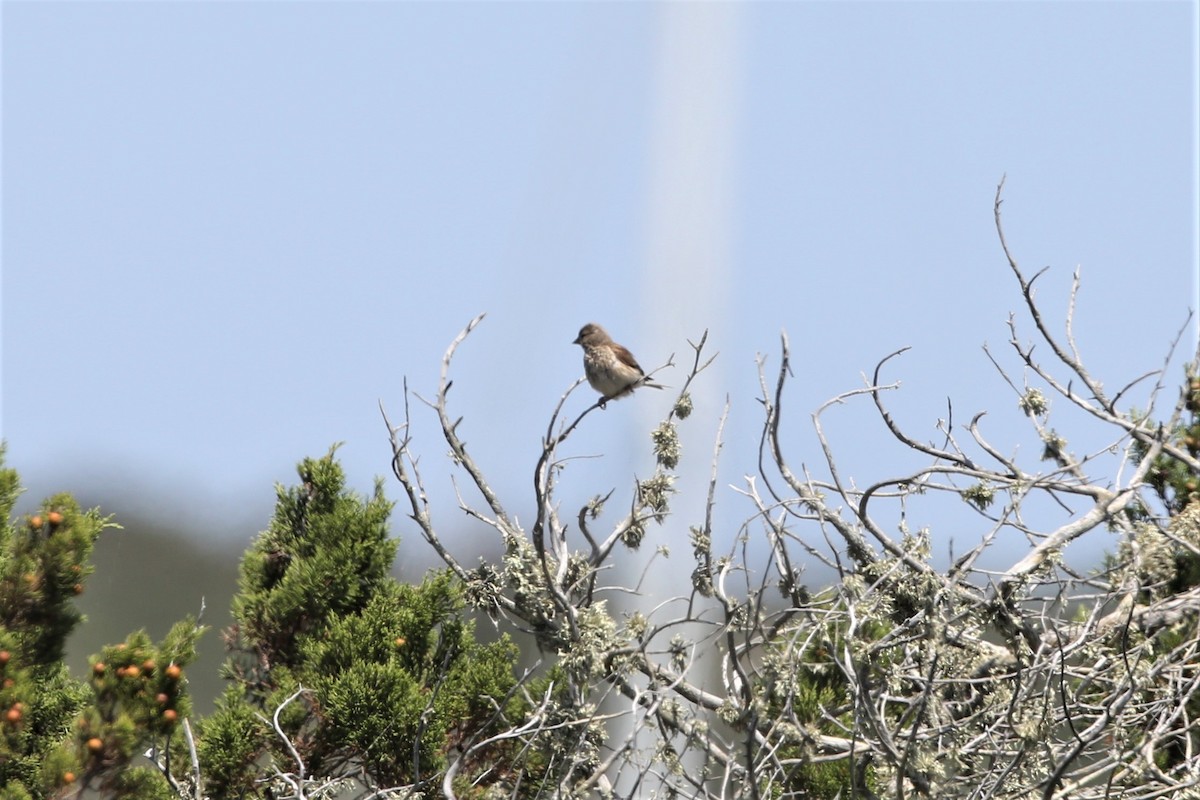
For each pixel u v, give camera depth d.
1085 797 9.95
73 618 13.16
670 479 11.18
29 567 12.55
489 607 11.65
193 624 11.61
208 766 13.30
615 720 11.38
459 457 11.77
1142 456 13.32
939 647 9.22
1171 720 9.55
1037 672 9.48
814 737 9.66
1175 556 11.73
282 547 15.40
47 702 12.74
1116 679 10.12
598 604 10.59
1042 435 11.58
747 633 9.88
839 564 10.46
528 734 10.90
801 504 10.85
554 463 11.27
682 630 11.55
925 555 10.22
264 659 15.06
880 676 10.02
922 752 9.18
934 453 11.74
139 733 10.80
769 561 9.71
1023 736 8.95
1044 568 10.58
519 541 11.45
